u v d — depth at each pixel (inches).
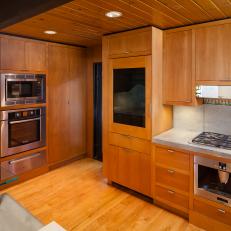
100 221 102.1
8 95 125.5
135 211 109.4
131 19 97.6
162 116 119.0
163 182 108.5
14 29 115.0
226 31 95.0
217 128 116.3
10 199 66.2
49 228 53.1
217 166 90.0
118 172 127.9
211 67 100.2
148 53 108.1
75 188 131.8
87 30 117.0
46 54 143.1
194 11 87.5
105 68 127.6
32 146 141.5
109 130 129.3
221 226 91.9
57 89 152.8
